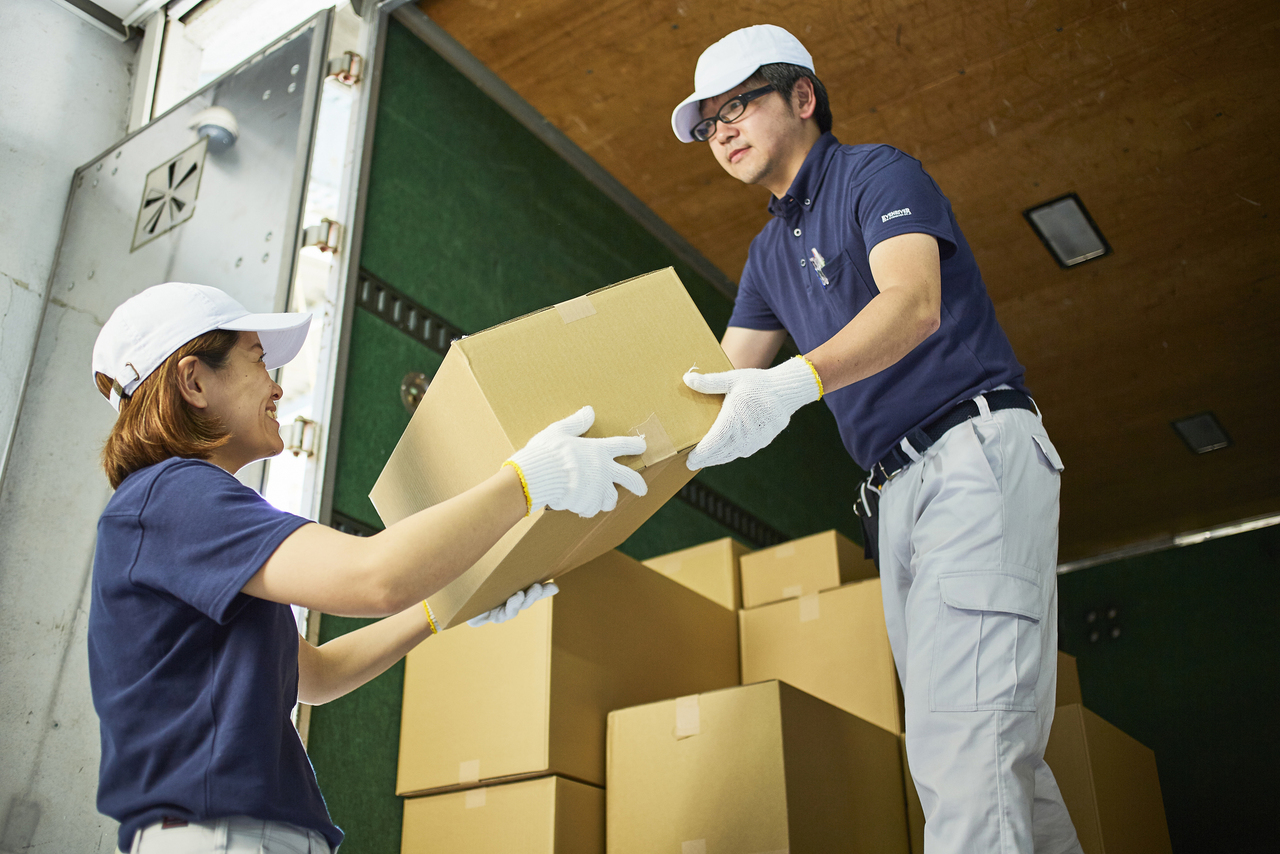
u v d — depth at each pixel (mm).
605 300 1242
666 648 2166
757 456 3893
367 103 2629
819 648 2258
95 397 2328
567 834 1805
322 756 1943
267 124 2461
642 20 2910
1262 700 4453
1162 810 2227
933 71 3141
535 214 3166
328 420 2229
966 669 1349
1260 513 5387
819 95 1756
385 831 1992
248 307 2230
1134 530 5609
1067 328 4352
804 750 1771
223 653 1005
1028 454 1477
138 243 2488
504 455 1110
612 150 3436
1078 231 3826
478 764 1917
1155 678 4719
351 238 2436
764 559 2564
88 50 2812
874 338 1300
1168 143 3430
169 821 944
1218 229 3799
